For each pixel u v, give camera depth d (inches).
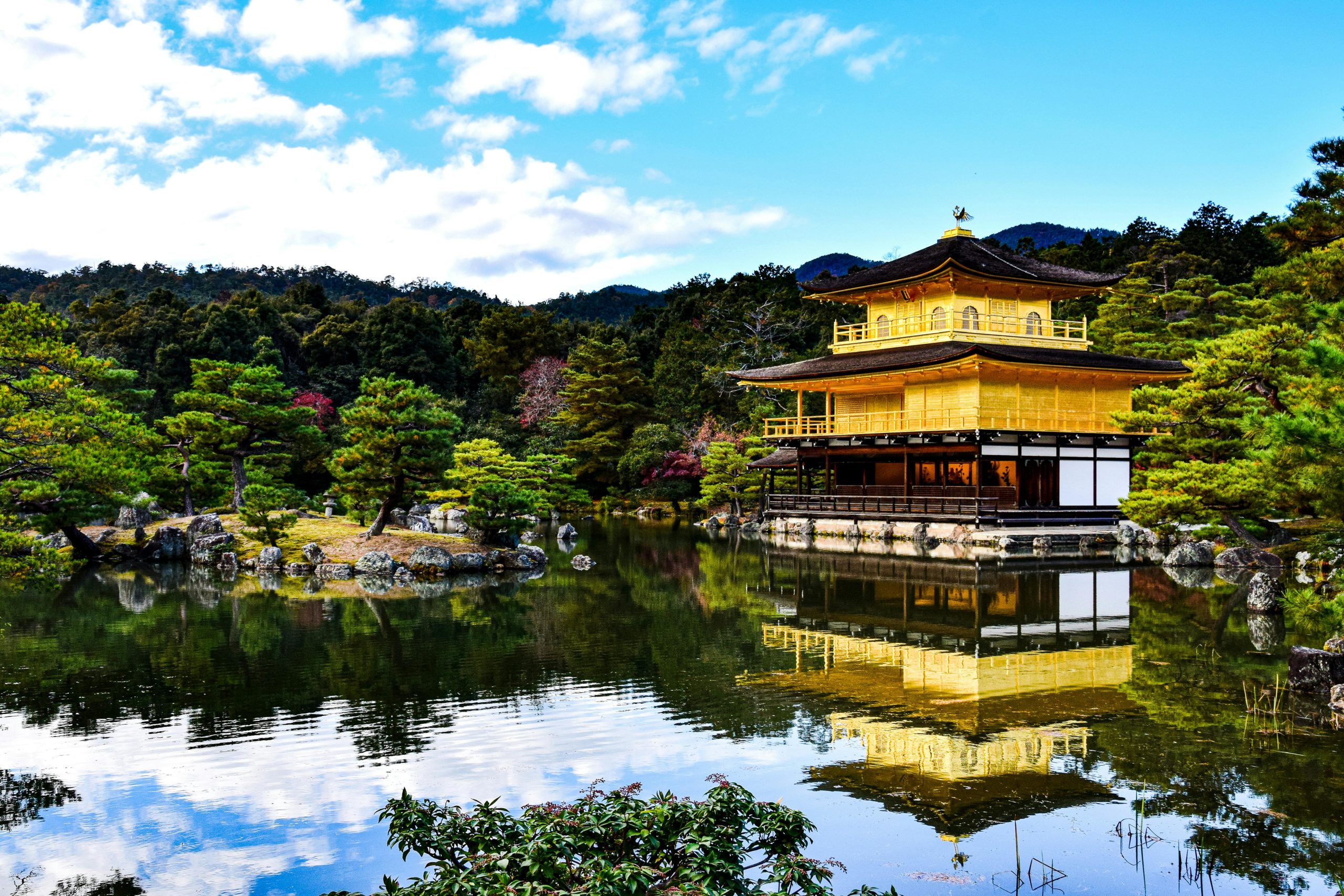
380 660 906.1
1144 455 1408.7
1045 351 2065.7
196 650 959.0
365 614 1168.2
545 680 823.7
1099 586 1328.7
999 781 564.1
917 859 465.4
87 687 815.1
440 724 695.1
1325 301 1272.1
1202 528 1686.8
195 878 458.9
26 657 930.7
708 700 751.1
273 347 3668.8
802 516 2226.9
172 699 775.7
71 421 831.7
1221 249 3513.8
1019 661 874.8
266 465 2421.3
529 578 1502.2
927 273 2110.0
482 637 1014.4
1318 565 1216.8
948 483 2165.4
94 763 619.2
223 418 1980.8
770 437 2381.9
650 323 4662.9
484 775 587.2
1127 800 532.4
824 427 2372.0
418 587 1407.5
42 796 563.8
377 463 1601.9
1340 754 600.1
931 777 571.5
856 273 2524.6
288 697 779.4
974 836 490.9
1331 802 524.7
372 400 1625.2
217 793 565.9
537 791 558.3
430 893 326.6
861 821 509.0
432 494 2095.2
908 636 1005.8
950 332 2135.8
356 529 1791.3
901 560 1643.7
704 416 3272.6
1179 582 1355.8
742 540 2102.6
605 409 3208.7
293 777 590.6
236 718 718.5
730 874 342.3
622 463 3016.7
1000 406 2023.9
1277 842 477.1
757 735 658.8
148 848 493.7
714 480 2657.5
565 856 340.5
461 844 370.0
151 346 3366.1
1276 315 1647.4
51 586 810.2
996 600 1220.5
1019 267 2222.0
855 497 2110.0
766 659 901.2
